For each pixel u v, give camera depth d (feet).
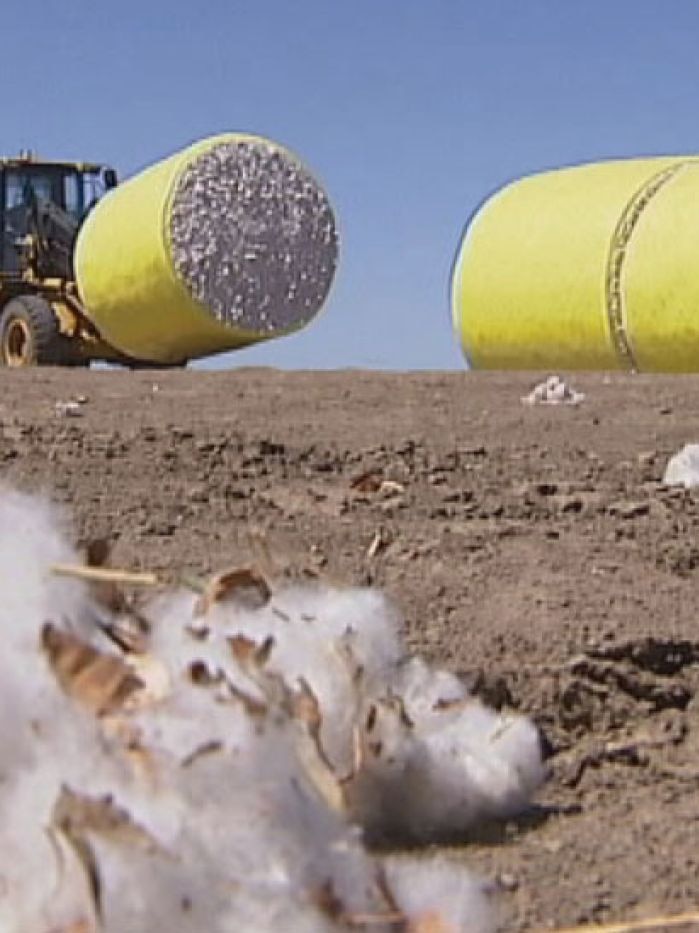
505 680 17.99
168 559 21.03
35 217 89.76
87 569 15.24
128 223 86.12
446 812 15.38
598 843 15.24
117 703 13.00
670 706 18.72
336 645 15.20
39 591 14.71
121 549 21.59
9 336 89.30
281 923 11.63
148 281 85.40
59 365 88.28
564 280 82.53
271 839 12.03
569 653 18.78
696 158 85.20
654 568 23.08
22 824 11.98
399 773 15.11
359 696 14.79
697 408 50.06
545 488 29.12
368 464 31.65
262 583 16.16
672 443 39.09
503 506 26.84
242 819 12.06
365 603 17.19
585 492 29.14
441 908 12.77
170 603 16.30
